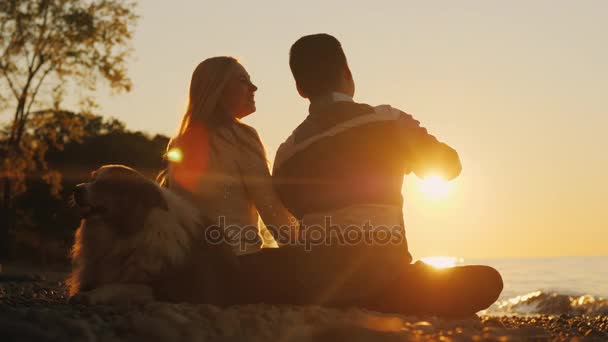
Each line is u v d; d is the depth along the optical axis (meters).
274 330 4.53
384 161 5.71
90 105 37.94
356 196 5.68
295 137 5.90
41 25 36.38
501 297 36.50
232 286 5.89
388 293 5.73
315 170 5.75
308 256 5.75
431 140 5.84
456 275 5.75
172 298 5.78
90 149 46.41
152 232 5.76
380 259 5.69
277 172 5.93
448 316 5.82
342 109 5.80
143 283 5.76
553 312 22.91
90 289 5.89
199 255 5.91
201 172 6.64
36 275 16.36
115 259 5.79
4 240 38.78
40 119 37.78
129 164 45.19
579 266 100.25
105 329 4.34
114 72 37.00
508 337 4.64
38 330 3.83
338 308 5.71
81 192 5.69
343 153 5.70
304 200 5.79
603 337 5.99
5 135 37.25
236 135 6.79
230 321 4.57
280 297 5.81
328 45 5.94
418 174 5.96
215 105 6.82
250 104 7.03
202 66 6.91
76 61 36.78
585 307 23.42
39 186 46.09
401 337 4.28
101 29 36.94
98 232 5.81
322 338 4.21
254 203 6.73
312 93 5.98
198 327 4.42
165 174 7.16
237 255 6.18
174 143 6.86
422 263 5.89
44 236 45.00
